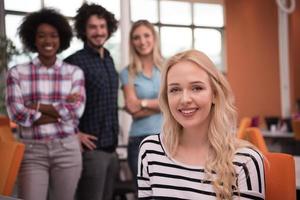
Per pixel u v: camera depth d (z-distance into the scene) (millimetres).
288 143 4895
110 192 2822
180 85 1415
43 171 2408
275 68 6023
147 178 1548
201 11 5648
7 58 3354
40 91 2441
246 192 1344
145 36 2762
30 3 4086
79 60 2646
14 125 3152
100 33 2684
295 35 5898
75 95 2494
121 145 3561
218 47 5824
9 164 1882
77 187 2641
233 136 1440
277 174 1541
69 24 2631
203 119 1417
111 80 2715
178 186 1431
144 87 2762
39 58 2480
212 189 1367
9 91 2428
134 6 4828
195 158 1452
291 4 5695
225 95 1425
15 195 2363
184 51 1460
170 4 5367
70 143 2455
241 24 5957
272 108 6031
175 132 1501
